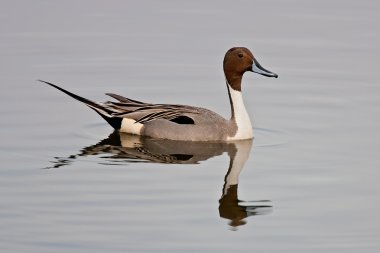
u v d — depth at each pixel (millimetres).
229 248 12508
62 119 18281
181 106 17859
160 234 12898
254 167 15812
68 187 14617
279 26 24500
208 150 16891
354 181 15008
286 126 18047
